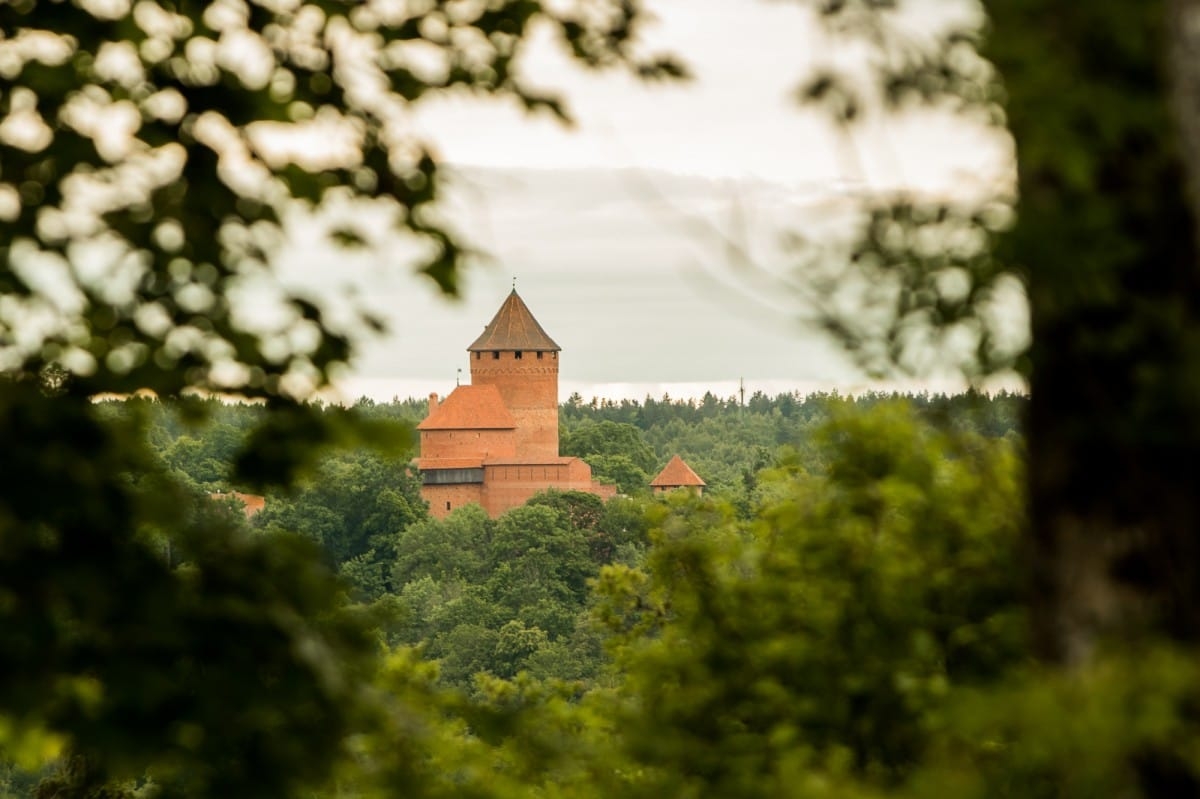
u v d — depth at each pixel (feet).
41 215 71.77
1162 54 39.22
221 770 66.54
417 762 73.67
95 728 63.98
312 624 73.10
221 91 73.05
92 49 73.05
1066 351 42.57
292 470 71.36
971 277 40.14
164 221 72.54
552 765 83.30
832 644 86.74
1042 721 38.81
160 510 67.92
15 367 72.02
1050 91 38.29
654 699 93.86
